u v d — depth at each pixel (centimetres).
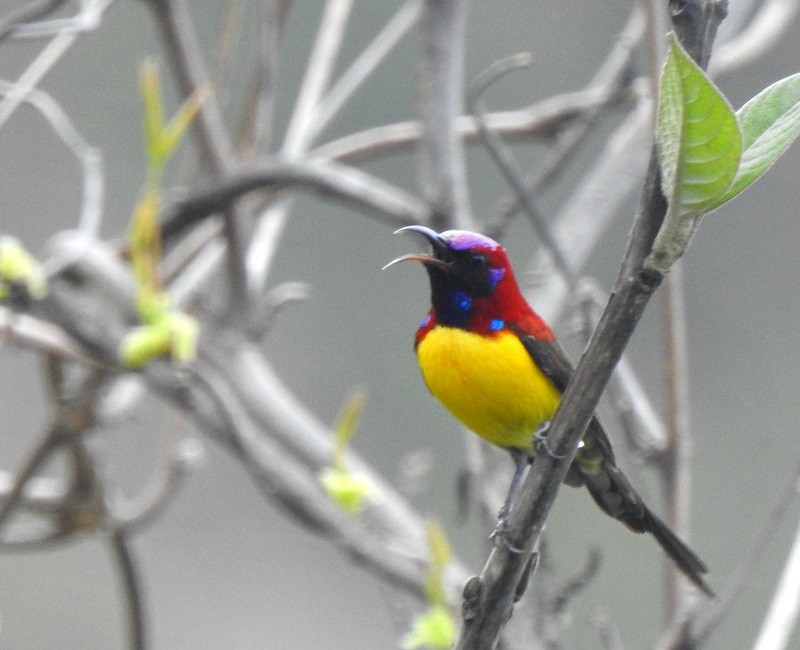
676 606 751
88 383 957
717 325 1973
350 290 1980
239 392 955
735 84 1988
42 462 955
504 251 826
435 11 920
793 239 2000
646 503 791
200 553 1912
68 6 1574
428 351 823
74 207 1848
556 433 488
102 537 976
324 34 1080
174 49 947
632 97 1021
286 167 943
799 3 1191
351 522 874
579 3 1922
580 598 1712
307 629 1925
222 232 969
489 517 807
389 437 1925
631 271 445
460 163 917
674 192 414
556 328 1150
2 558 1841
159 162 845
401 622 837
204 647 1859
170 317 849
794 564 700
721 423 1927
